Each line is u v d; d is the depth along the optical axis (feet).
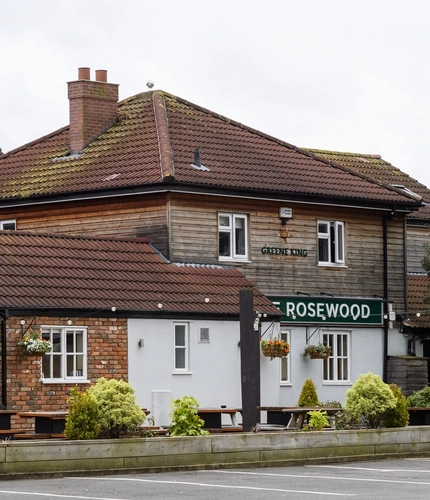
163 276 104.17
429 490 58.39
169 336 99.14
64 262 99.35
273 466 73.05
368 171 144.46
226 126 124.16
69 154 121.19
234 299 104.99
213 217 111.75
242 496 55.57
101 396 71.92
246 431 83.82
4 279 92.58
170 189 107.04
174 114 121.60
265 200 115.24
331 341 118.73
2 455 64.54
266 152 122.11
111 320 95.35
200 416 92.22
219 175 111.65
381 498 54.44
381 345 123.03
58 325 92.07
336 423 81.92
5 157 127.75
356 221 123.54
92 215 113.91
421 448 80.43
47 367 91.66
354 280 122.52
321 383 116.57
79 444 67.05
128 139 117.80
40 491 58.34
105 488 59.67
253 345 85.05
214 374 101.86
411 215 138.00
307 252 118.73
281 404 112.57
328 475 66.64
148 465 69.21
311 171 122.21
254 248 114.42
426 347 128.16
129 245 107.45
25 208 118.83
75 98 120.98
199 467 70.74
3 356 88.63
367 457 77.10
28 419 89.61
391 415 81.92
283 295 114.73
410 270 138.72
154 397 97.25
